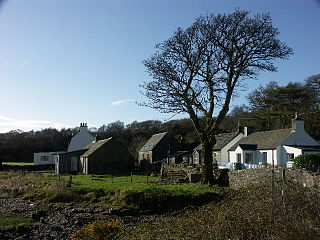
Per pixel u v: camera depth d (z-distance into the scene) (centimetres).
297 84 5928
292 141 3878
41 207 2275
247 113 6994
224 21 2806
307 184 1752
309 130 5131
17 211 2130
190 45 2866
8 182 3375
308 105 5756
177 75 2894
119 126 10631
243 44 2811
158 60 2917
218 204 1683
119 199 2334
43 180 3525
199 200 2241
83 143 7519
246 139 4738
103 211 2147
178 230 1140
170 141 6391
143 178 3866
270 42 2808
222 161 4884
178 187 2589
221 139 5291
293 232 959
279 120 5872
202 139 2953
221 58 2867
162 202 2236
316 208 1102
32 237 1567
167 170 4072
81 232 1305
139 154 7131
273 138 4141
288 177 1952
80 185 2897
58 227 1730
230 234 1012
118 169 5144
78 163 5591
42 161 7900
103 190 2573
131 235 1196
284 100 5966
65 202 2459
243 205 1245
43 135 9912
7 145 9219
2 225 1748
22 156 9131
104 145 5116
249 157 4238
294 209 1109
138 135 8906
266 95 6162
